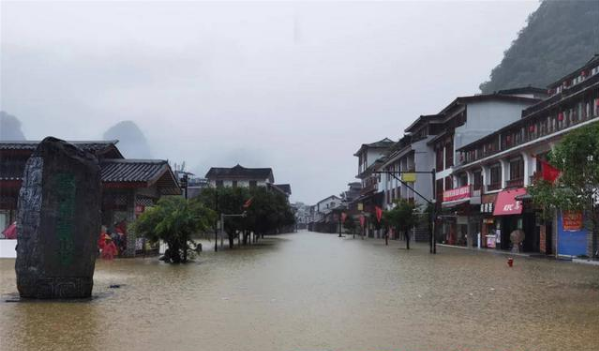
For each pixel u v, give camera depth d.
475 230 47.12
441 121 60.28
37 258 14.45
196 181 107.69
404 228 45.62
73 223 14.63
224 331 10.25
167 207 29.19
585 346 9.02
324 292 15.93
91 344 9.18
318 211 174.50
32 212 14.55
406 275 21.20
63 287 14.49
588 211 18.36
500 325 10.80
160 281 19.08
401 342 9.35
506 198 38.56
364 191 99.88
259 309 12.80
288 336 9.83
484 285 17.70
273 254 36.91
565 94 39.38
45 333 10.09
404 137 71.81
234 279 19.73
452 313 12.22
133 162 33.78
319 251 41.22
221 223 45.84
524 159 36.41
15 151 31.69
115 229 32.72
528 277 20.34
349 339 9.58
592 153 17.31
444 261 29.33
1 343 9.25
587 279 19.59
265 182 101.06
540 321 11.23
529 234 37.81
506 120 49.78
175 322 11.16
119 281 19.11
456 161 50.69
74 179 14.74
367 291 16.17
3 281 18.78
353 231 96.75
